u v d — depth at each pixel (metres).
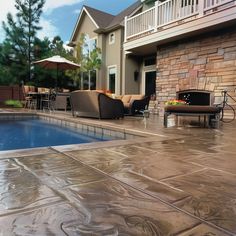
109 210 1.33
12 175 1.87
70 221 1.21
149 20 9.13
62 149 2.83
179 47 8.46
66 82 16.52
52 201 1.43
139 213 1.31
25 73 15.14
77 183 1.74
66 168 2.09
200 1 7.12
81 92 6.92
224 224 1.21
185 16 7.61
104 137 5.43
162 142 3.41
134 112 8.38
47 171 1.99
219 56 7.18
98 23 14.48
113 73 13.73
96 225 1.18
